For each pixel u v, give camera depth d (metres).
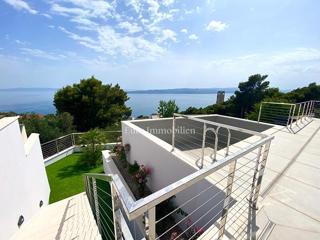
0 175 2.58
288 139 4.35
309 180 2.54
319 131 5.06
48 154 7.35
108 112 14.19
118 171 4.97
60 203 4.07
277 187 2.36
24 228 2.98
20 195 3.17
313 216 1.83
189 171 2.73
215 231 1.63
